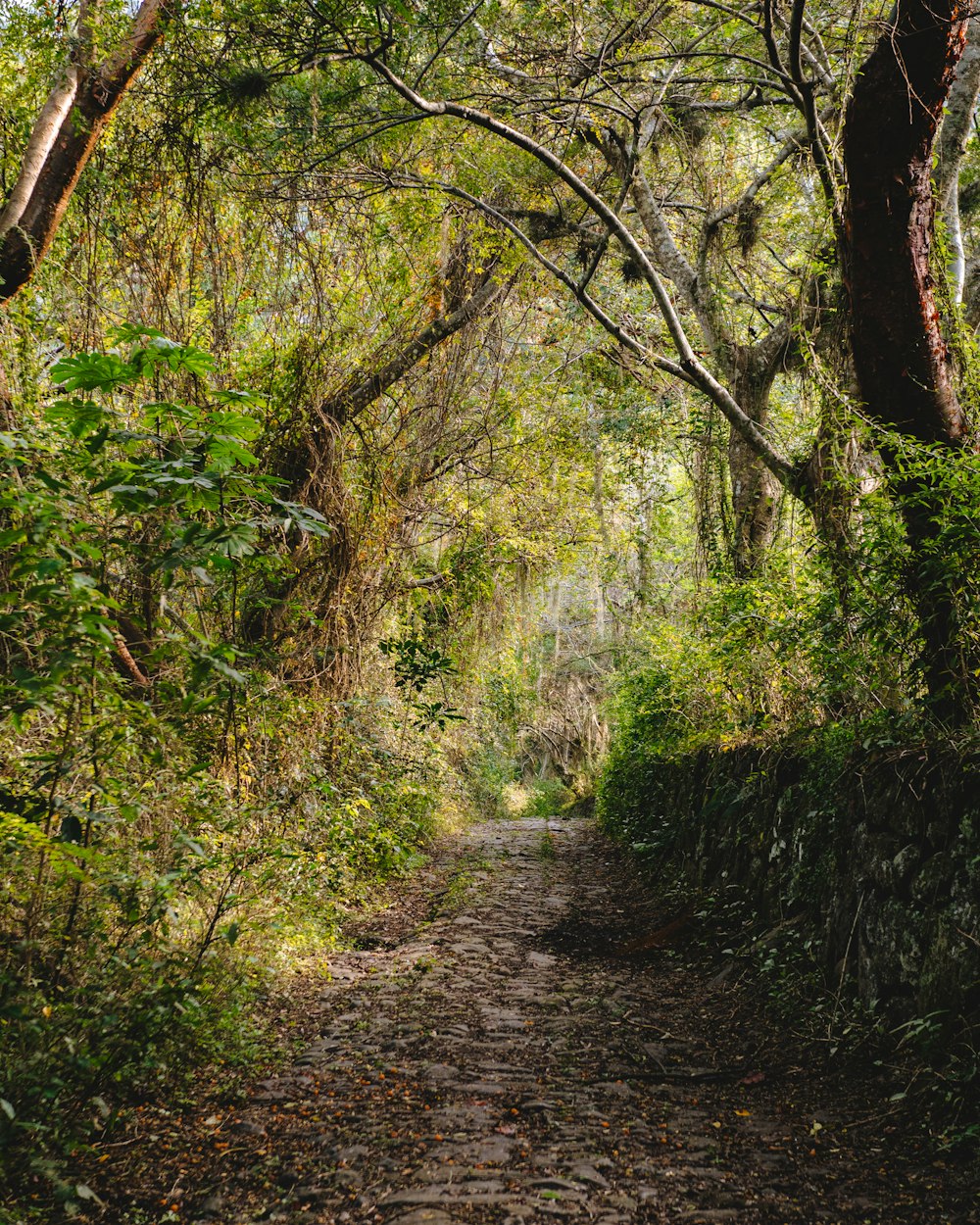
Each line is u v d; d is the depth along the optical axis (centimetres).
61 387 617
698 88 993
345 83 785
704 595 1050
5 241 582
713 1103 426
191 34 699
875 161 452
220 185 805
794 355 1017
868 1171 346
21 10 618
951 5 416
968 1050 381
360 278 947
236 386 802
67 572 356
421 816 1293
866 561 518
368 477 928
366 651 970
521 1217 312
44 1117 346
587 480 1463
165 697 436
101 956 434
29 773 445
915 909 450
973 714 450
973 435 508
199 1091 424
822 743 628
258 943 593
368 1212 317
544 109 861
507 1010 569
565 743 2631
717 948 707
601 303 1231
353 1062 473
